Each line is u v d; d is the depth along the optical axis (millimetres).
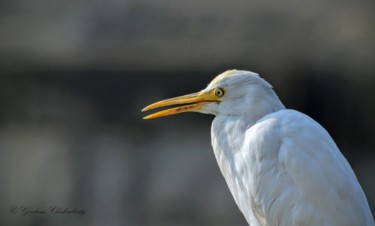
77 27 15672
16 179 14086
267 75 14391
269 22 15516
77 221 13742
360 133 14391
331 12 15727
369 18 15273
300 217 5914
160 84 14398
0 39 15258
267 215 6168
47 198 13906
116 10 16172
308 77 14336
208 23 15664
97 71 14422
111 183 13930
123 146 14211
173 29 15477
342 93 14367
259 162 6195
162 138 14250
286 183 6039
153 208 13688
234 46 14727
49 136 14398
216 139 6648
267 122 6250
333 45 14594
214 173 13781
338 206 5824
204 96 6621
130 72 14375
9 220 13781
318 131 6137
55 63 14500
